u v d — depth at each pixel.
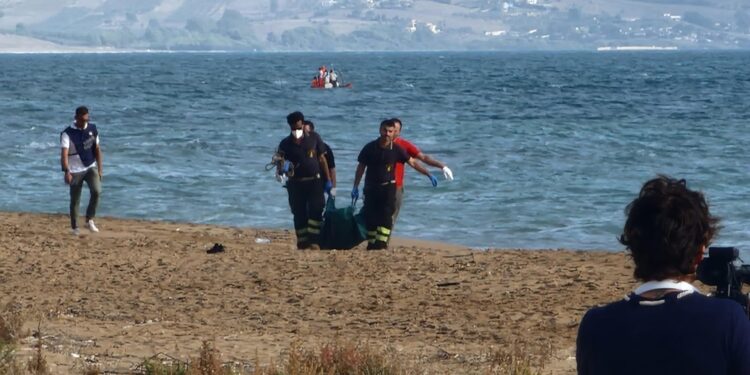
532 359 31.19
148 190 87.88
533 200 82.62
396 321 37.97
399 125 54.06
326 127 155.12
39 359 28.03
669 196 12.47
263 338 34.62
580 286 44.34
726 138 134.00
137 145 122.19
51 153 114.50
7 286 45.22
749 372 11.60
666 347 11.84
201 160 109.75
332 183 55.94
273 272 48.16
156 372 27.45
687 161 108.81
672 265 12.34
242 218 76.12
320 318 38.62
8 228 64.19
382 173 54.19
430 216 75.62
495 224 72.94
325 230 55.00
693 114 181.38
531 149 120.88
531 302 41.09
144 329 36.03
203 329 36.28
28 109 198.50
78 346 32.41
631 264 50.19
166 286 45.28
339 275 47.28
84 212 76.94
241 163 107.38
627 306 12.31
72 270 49.06
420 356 31.14
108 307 40.66
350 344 29.28
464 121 167.25
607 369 12.09
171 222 71.00
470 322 37.66
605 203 81.44
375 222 54.59
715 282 13.76
